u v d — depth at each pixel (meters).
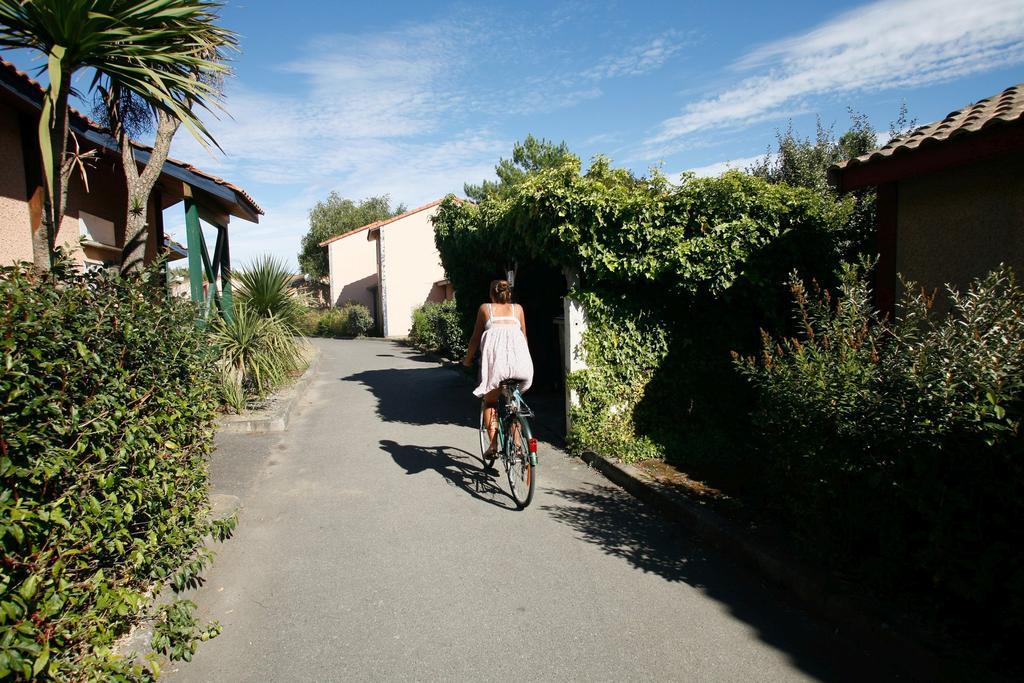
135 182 7.23
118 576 3.33
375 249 37.91
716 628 3.36
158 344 3.67
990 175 4.98
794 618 3.46
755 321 7.05
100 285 3.28
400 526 4.90
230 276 11.70
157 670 2.84
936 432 2.91
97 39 4.47
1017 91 5.94
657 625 3.40
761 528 4.39
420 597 3.75
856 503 3.45
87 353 2.68
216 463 6.75
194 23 5.41
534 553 4.36
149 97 4.84
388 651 3.18
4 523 2.07
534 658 3.10
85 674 2.55
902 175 5.32
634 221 6.58
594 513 5.16
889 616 3.13
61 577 2.42
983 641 2.88
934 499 2.97
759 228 6.72
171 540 3.65
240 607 3.65
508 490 5.80
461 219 10.99
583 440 6.87
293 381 12.30
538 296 11.18
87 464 2.79
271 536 4.72
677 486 5.45
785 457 4.11
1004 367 2.80
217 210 12.50
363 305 37.31
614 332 6.99
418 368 16.59
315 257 46.09
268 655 3.15
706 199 6.64
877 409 3.25
